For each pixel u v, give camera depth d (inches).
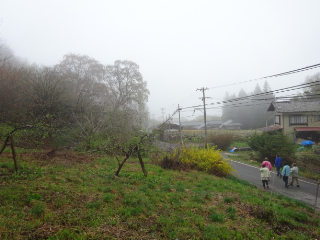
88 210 219.6
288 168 499.5
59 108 660.1
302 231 255.3
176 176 437.4
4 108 459.2
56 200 227.9
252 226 245.1
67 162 403.5
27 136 397.4
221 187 397.4
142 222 217.8
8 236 160.7
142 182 348.2
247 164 814.5
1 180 265.1
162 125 408.5
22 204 211.0
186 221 231.3
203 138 1320.1
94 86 952.3
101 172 372.8
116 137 418.3
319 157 745.0
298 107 1159.6
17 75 574.2
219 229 225.0
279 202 356.2
